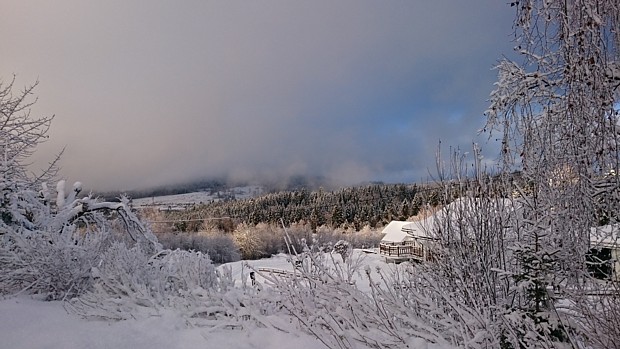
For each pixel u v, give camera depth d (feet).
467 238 19.49
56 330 20.81
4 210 36.27
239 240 191.11
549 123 17.44
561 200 16.75
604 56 14.88
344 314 17.75
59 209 42.83
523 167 18.52
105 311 22.65
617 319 15.38
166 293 24.84
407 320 16.76
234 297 21.25
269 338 18.24
